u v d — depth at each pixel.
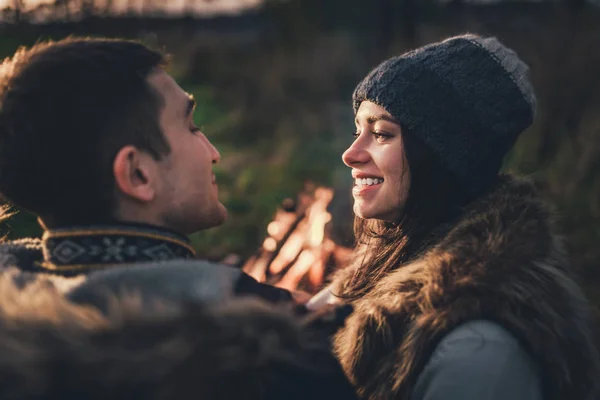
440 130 1.43
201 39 9.25
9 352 0.84
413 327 1.28
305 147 7.09
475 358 1.18
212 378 0.87
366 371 1.34
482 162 1.44
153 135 1.11
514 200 1.40
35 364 0.84
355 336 1.37
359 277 1.62
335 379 0.99
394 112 1.45
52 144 1.04
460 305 1.24
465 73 1.44
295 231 3.63
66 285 1.00
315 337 1.01
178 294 0.96
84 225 1.08
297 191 5.46
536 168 5.52
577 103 6.53
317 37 9.82
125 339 0.88
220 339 0.89
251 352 0.90
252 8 9.98
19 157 1.05
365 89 1.51
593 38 7.19
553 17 7.71
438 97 1.43
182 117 1.16
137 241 1.07
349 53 9.51
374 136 1.53
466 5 8.62
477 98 1.42
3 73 1.10
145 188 1.10
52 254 1.08
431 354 1.24
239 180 5.39
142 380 0.86
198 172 1.17
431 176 1.46
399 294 1.35
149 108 1.11
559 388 1.22
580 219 4.47
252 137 7.72
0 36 5.54
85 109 1.05
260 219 4.68
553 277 1.29
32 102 1.05
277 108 8.61
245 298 0.96
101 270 1.01
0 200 1.29
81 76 1.06
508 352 1.18
